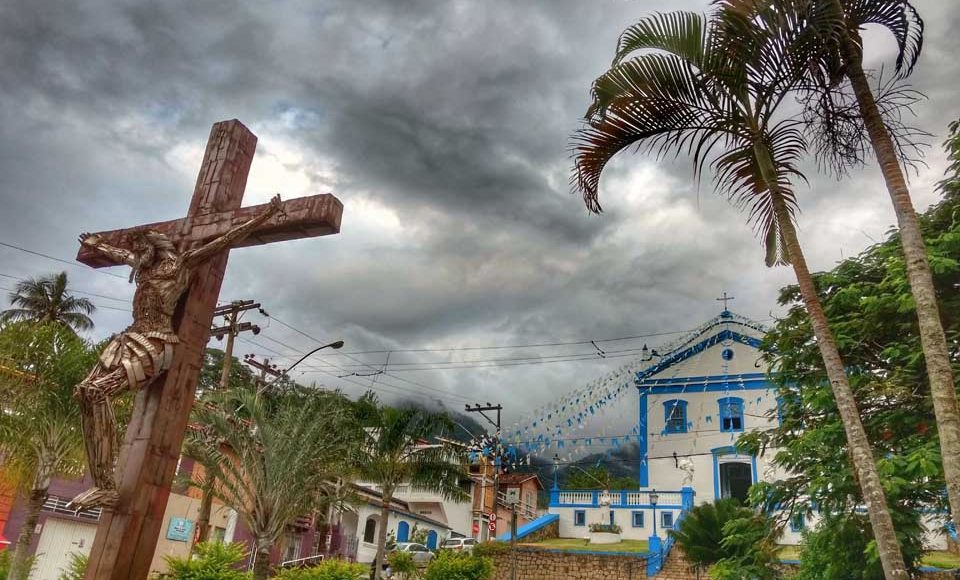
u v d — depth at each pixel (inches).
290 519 636.7
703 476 1218.6
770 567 520.1
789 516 483.8
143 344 235.3
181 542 1005.8
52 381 529.3
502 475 1828.2
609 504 1253.1
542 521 1250.0
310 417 677.3
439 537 1676.9
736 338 1283.2
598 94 315.3
